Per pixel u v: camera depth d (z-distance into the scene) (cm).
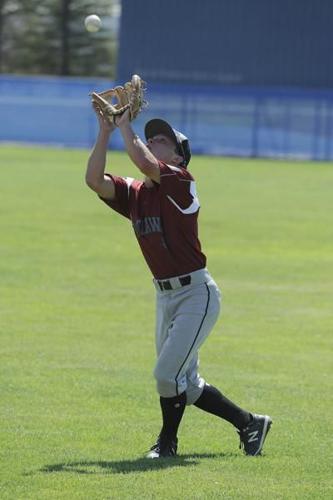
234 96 15450
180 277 2423
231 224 7869
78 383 3300
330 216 8512
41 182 10688
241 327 4312
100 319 4394
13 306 4634
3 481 2312
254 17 16862
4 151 14838
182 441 2700
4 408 2981
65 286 5178
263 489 2289
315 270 5878
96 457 2523
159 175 2366
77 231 7225
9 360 3603
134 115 2377
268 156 15362
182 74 17325
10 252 6231
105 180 2444
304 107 15112
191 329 2419
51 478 2333
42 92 15975
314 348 3947
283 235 7338
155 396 3161
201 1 17138
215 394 2552
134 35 17500
